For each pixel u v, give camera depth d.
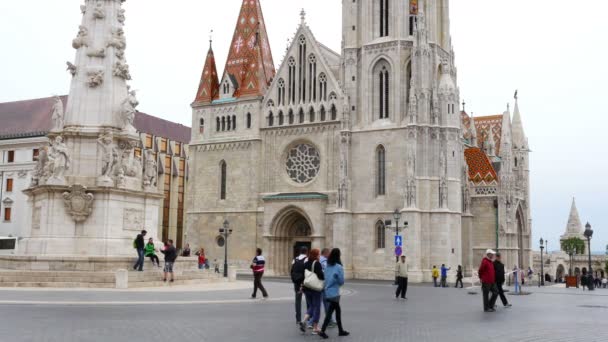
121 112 48.94
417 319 28.94
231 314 28.64
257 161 96.75
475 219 104.62
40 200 46.41
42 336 20.50
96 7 49.84
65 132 47.25
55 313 26.73
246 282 55.16
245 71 102.25
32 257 42.56
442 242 83.75
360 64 91.88
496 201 103.19
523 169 123.19
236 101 99.38
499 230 101.81
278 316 28.30
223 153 99.56
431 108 86.94
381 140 88.25
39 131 105.06
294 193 93.31
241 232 96.25
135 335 21.20
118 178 46.75
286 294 42.38
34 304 30.02
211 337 21.33
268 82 102.44
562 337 22.92
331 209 90.44
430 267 83.81
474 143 120.81
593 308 36.66
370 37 91.44
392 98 88.75
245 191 96.94
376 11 91.88
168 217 130.88
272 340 21.30
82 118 48.03
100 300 32.47
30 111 111.25
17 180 106.19
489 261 34.03
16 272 40.38
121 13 50.81
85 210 45.03
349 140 90.00
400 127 87.12
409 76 89.62
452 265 84.38
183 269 51.66
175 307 30.78
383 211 86.94
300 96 95.44
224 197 99.06
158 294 37.38
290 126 94.81
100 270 43.12
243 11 105.31
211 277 52.06
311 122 93.38
